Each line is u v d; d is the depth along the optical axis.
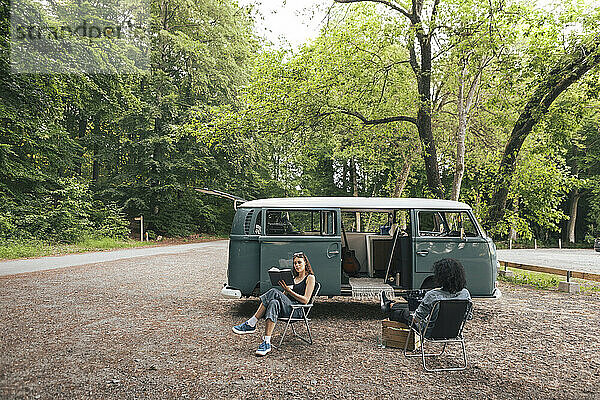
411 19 16.02
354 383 4.82
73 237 22.42
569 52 14.25
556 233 45.94
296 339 6.62
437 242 8.12
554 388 4.77
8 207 20.69
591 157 41.59
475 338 6.85
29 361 5.40
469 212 8.34
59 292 10.02
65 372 5.03
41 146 22.16
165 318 7.84
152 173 31.25
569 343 6.57
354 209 8.26
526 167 16.03
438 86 17.73
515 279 13.62
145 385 4.67
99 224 26.67
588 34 13.85
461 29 14.45
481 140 19.38
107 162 31.02
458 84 16.16
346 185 42.94
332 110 16.09
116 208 28.03
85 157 31.38
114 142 31.59
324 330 7.22
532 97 14.73
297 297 6.24
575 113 14.38
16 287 10.50
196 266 15.80
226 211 40.94
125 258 17.94
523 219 15.77
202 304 9.15
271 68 16.58
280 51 16.48
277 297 6.18
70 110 29.22
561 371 5.33
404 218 8.64
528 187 15.83
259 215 8.20
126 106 25.58
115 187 31.42
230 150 32.56
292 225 8.36
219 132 17.83
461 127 16.08
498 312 8.81
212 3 31.53
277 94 16.30
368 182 41.56
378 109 17.48
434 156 16.36
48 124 22.38
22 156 22.61
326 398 4.40
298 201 8.28
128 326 7.21
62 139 24.39
